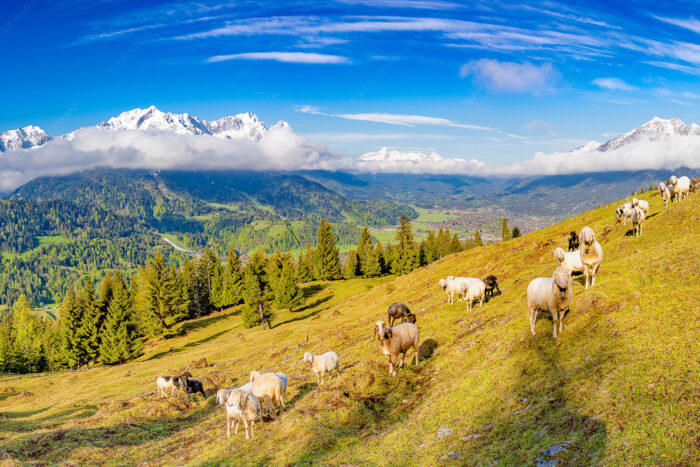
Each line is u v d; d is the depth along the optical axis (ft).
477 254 190.08
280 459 42.86
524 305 68.33
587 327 47.26
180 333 277.44
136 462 53.57
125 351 217.56
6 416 97.96
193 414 79.15
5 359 261.24
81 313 241.14
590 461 26.91
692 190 122.01
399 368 61.67
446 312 91.20
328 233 382.22
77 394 131.34
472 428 38.09
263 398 57.41
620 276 55.57
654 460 24.63
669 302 43.91
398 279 226.99
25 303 370.53
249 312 245.24
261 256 330.34
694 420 26.35
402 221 374.43
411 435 40.63
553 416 34.06
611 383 34.24
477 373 49.75
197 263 364.38
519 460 30.19
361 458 38.60
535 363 45.21
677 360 33.04
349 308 211.61
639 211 90.84
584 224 145.07
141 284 329.52
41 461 51.24
